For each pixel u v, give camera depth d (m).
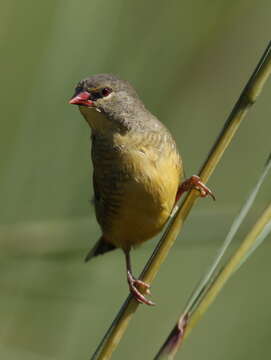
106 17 11.41
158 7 11.90
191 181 7.84
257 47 12.95
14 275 10.85
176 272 13.12
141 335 12.98
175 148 9.97
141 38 11.79
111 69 11.52
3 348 10.84
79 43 11.26
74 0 11.26
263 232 6.82
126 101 10.00
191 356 12.57
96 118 10.00
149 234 10.06
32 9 11.14
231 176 13.80
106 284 11.90
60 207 10.95
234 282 12.93
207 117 12.77
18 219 10.85
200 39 12.45
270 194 13.27
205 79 12.65
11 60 11.04
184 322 6.96
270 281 12.88
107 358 7.45
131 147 9.71
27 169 10.96
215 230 10.30
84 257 11.02
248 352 12.38
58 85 11.16
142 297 8.24
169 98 12.32
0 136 10.91
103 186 9.98
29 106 11.05
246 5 12.84
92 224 10.98
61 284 11.08
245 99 7.32
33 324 11.09
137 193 9.66
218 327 12.65
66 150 11.10
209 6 12.43
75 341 11.35
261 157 13.78
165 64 12.16
